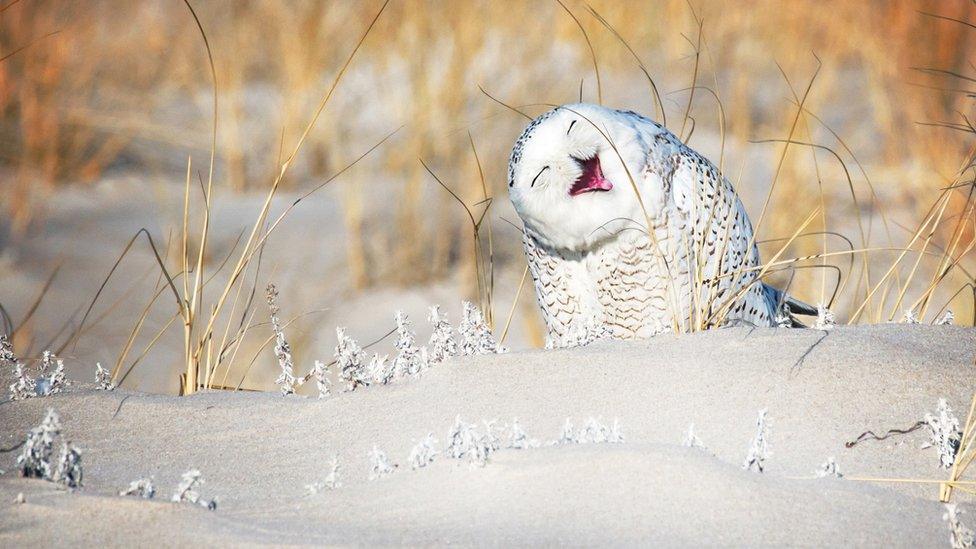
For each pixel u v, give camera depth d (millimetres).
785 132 17938
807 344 6938
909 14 19500
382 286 14906
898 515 4922
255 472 5832
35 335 12469
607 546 4430
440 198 16156
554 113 8195
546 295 8852
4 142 17688
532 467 5078
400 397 6582
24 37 18750
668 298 8359
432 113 17375
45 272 14320
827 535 4633
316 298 14078
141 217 16516
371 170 17641
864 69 21656
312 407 6617
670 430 6016
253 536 4578
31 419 6547
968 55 18750
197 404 6742
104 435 6355
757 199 16906
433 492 5016
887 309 12953
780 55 22312
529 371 6672
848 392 6340
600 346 7141
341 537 4559
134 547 4488
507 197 16828
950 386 6410
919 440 5980
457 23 18578
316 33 19703
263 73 21719
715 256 8570
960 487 5520
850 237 15570
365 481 5527
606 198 8000
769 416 6125
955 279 13328
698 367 6617
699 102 21375
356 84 19375
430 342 7422
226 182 18438
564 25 21859
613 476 4914
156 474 5848
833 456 5766
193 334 8203
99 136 18562
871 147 18734
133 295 13852
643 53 22609
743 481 4922
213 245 15633
